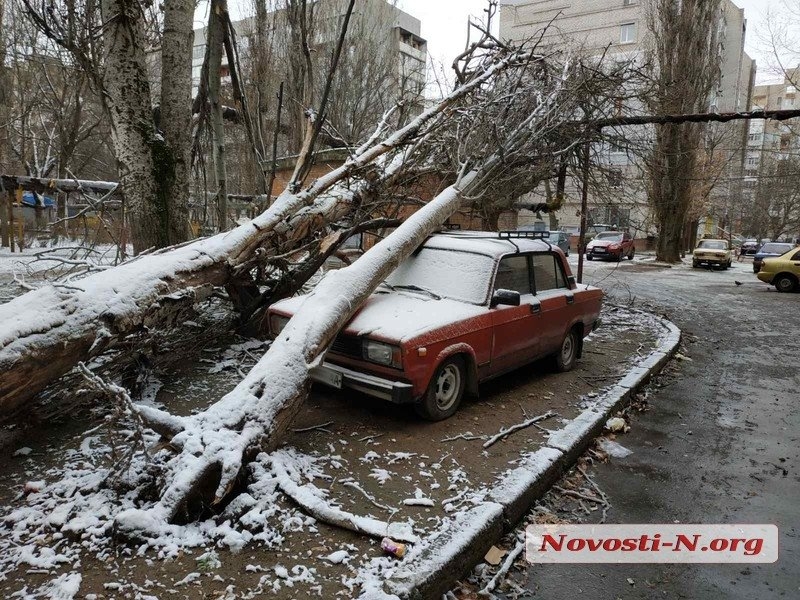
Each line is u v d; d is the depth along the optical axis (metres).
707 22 23.88
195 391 5.21
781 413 6.08
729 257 28.20
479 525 3.21
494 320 5.25
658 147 17.08
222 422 3.49
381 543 2.97
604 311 11.78
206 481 3.18
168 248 5.43
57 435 4.18
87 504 3.16
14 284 9.38
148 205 6.43
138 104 6.30
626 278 20.95
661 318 10.90
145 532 2.86
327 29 19.72
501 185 9.66
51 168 24.52
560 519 3.73
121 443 4.01
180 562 2.77
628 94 11.02
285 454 3.88
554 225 24.92
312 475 3.70
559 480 4.25
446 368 4.89
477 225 14.99
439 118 7.88
